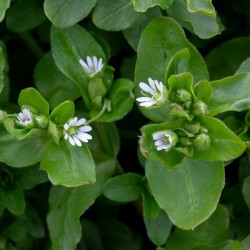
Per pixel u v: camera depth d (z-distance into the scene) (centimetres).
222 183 22
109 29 24
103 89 23
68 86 25
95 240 28
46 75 25
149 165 23
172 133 22
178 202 23
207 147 22
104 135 25
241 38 27
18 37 28
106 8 24
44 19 26
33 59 29
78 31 24
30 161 23
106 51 25
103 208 29
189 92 22
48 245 27
